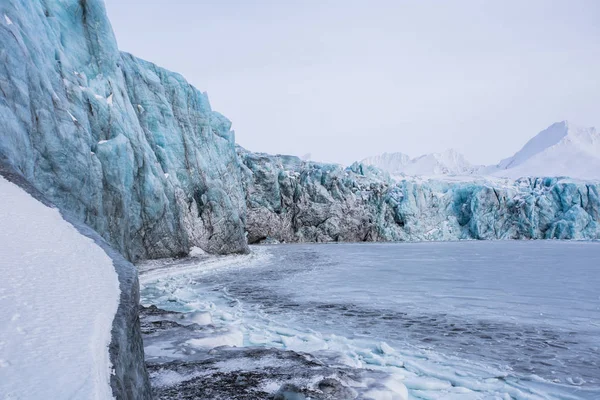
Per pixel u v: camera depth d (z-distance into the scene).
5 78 11.32
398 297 13.36
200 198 29.66
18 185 6.91
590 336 8.58
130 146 19.91
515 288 15.05
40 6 16.70
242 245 31.72
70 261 4.25
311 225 58.50
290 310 11.41
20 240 4.57
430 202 63.88
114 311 3.30
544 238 61.59
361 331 9.08
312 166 63.66
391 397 5.01
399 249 40.16
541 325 9.54
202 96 34.62
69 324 2.86
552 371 6.49
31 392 2.01
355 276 18.91
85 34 21.00
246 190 54.41
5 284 3.36
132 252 20.08
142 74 27.16
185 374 5.54
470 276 18.69
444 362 6.98
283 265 24.28
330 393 4.76
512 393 5.66
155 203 22.58
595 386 5.84
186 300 12.95
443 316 10.53
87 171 15.02
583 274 19.28
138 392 3.12
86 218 14.96
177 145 28.58
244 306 12.04
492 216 62.62
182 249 25.14
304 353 6.75
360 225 59.94
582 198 60.88
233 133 39.62
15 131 11.02
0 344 2.43
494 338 8.45
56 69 16.36
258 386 5.08
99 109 19.06
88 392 2.10
